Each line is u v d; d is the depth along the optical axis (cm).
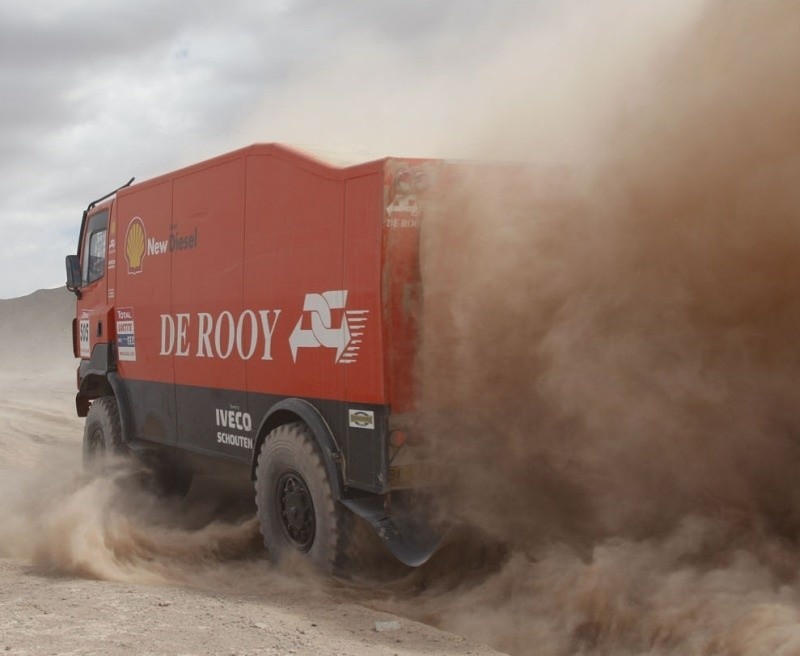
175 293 827
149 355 878
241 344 731
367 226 600
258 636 497
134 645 479
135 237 905
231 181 744
